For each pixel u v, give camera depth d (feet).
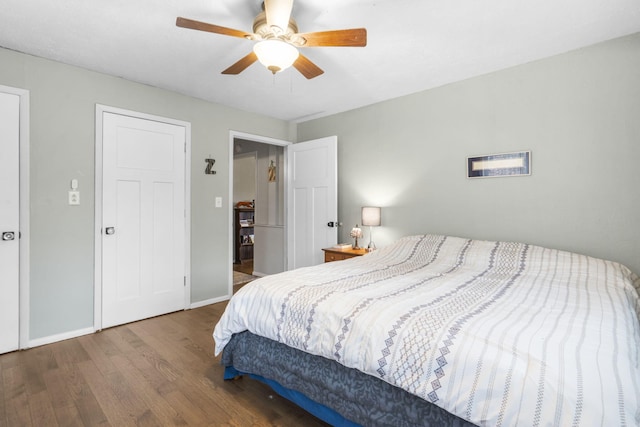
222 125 12.10
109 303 9.42
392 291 5.66
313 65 7.06
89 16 6.54
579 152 7.98
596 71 7.73
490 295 5.50
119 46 7.75
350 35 5.79
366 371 4.25
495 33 7.20
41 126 8.27
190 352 7.88
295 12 6.34
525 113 8.73
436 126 10.36
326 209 12.67
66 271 8.66
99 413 5.54
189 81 9.89
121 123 9.62
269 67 6.31
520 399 3.10
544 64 8.43
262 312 5.78
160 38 7.39
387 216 11.56
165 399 5.96
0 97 7.73
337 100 11.60
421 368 3.80
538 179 8.55
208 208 11.75
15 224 7.91
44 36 7.30
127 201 9.77
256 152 17.07
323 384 4.86
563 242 8.22
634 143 7.32
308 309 5.15
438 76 9.53
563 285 6.25
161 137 10.50
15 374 6.79
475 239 9.56
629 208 7.39
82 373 6.84
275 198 15.90
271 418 5.49
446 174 10.18
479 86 9.49
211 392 6.21
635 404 2.77
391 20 6.66
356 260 9.16
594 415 2.76
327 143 12.64
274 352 5.66
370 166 12.03
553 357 3.29
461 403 3.44
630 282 6.51
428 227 10.59
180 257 11.00
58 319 8.54
